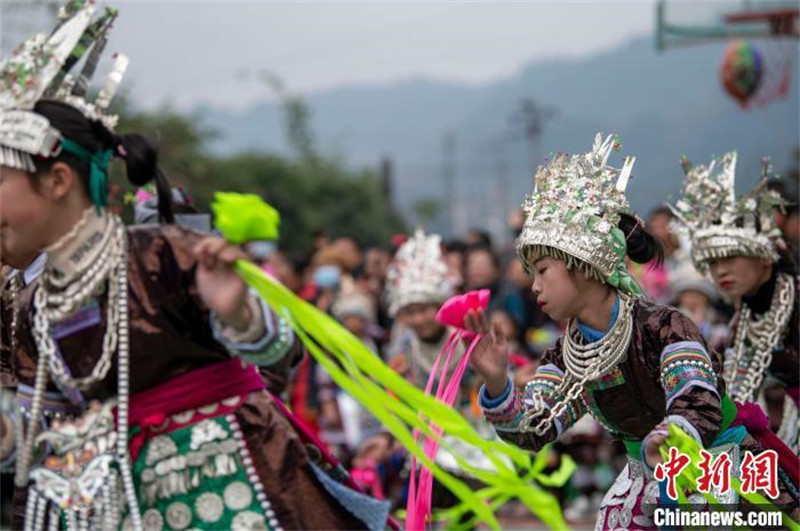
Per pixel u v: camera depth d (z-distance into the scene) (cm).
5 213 455
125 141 475
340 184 5578
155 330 462
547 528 1249
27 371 488
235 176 4266
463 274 1488
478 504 459
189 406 468
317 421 1293
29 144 450
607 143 575
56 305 468
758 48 1870
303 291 1523
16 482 487
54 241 463
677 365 552
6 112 454
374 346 1434
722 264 744
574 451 1355
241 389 475
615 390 586
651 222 1235
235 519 466
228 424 469
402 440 462
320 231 1825
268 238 439
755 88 1888
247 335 450
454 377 554
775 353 741
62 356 473
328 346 464
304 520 471
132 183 486
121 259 463
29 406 487
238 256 439
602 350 575
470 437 455
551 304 572
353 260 1664
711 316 1252
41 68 457
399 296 1013
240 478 468
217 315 449
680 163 764
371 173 5975
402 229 6281
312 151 5962
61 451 471
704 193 750
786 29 1892
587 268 563
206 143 3491
